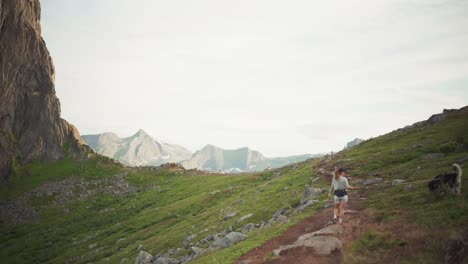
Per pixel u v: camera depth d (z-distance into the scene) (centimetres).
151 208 9281
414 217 1906
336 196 2273
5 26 15462
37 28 17550
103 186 12988
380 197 2675
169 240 5144
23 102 16138
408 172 3397
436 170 3042
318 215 2773
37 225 10288
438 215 1803
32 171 14588
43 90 16650
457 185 2052
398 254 1530
